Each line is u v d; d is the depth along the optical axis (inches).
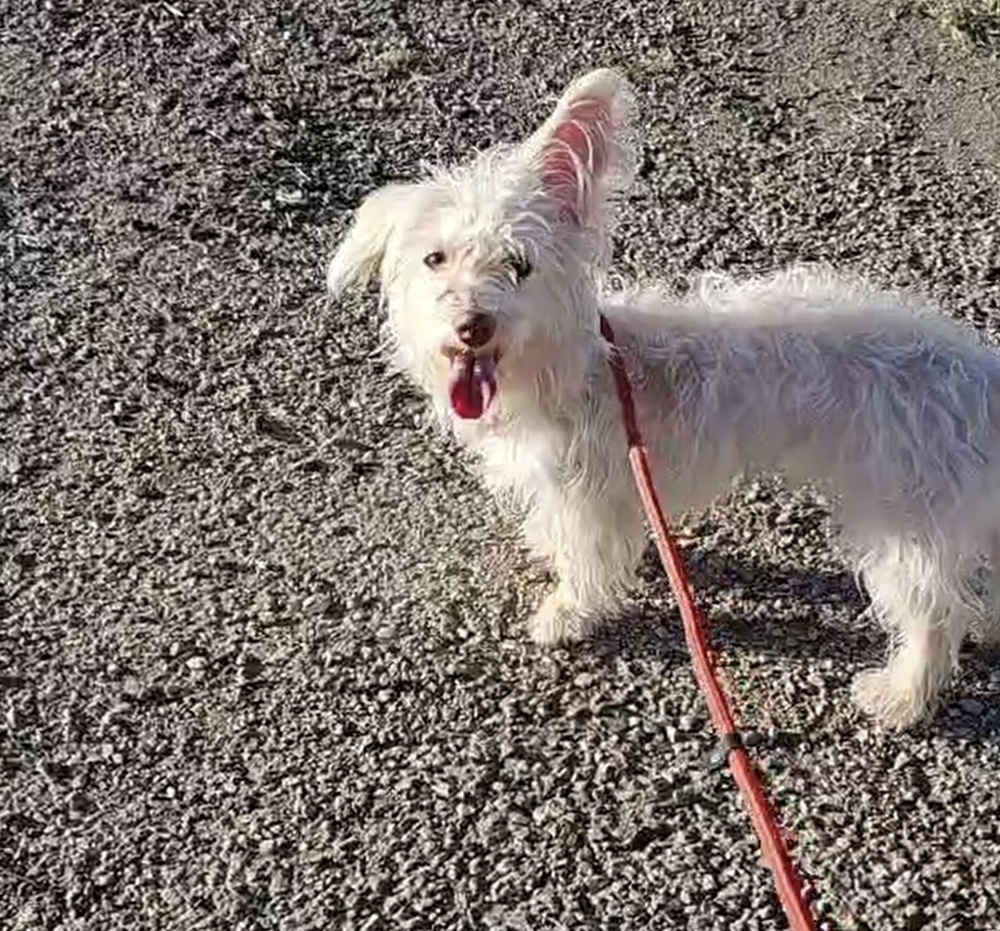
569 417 46.5
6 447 56.4
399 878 43.7
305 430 57.8
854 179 70.6
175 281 63.6
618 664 50.0
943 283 64.8
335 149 70.5
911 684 47.8
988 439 45.4
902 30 80.1
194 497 55.1
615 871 44.0
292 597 51.8
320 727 47.8
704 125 73.2
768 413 46.3
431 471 56.4
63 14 76.6
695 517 54.7
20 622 50.6
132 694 48.5
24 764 46.4
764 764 47.0
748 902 43.3
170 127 70.9
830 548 53.7
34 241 64.9
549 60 76.8
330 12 78.4
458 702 48.7
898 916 43.0
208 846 44.4
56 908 42.9
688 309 47.9
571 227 44.4
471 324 42.4
